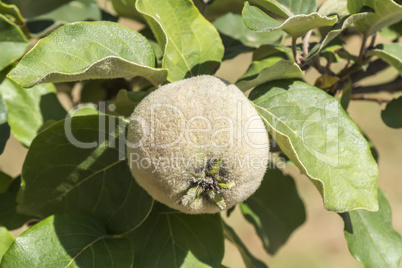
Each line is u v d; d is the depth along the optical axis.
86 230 0.37
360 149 0.36
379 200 0.41
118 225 0.38
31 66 0.34
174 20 0.38
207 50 0.39
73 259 0.35
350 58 0.45
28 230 0.36
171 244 0.38
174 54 0.38
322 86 0.42
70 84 0.47
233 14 0.46
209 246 0.38
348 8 0.39
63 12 0.44
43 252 0.35
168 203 0.34
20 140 0.40
